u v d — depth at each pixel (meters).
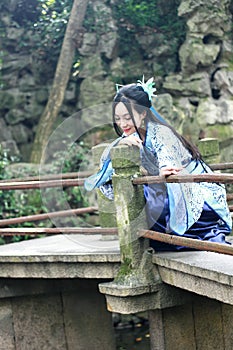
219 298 3.71
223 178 3.60
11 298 5.30
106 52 9.64
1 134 9.96
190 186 4.34
